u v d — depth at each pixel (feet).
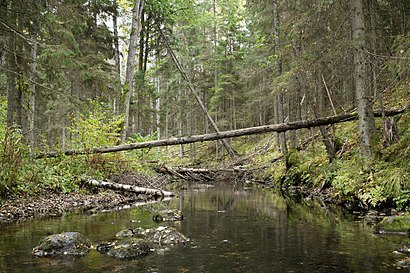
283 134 62.28
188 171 61.93
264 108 94.79
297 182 52.80
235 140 111.45
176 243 19.06
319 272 14.05
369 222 24.20
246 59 89.56
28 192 31.07
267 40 67.41
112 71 69.92
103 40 70.03
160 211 28.50
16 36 39.04
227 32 104.42
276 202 37.14
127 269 14.55
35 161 34.81
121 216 27.78
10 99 40.06
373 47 34.63
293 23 43.39
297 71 39.29
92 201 35.70
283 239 19.71
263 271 14.29
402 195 25.89
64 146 46.52
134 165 47.88
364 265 14.71
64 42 42.39
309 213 29.07
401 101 39.65
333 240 19.19
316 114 44.37
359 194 29.96
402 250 16.62
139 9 57.31
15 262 15.52
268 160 70.95
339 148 45.88
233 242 19.19
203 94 110.11
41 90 47.21
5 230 22.08
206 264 15.23
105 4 69.31
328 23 36.91
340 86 50.80
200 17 91.09
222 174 71.41
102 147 42.29
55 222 24.89
